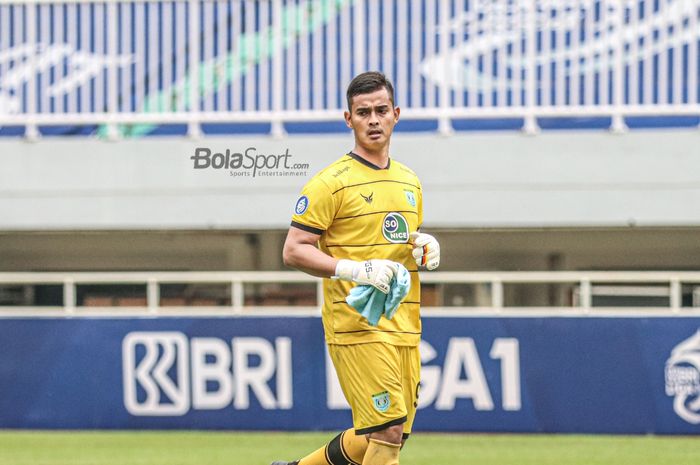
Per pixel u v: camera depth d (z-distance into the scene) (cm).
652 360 3588
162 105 3997
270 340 3666
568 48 3872
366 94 1941
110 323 3712
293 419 3662
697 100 3978
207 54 3947
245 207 3862
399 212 1969
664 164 3806
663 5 3800
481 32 3872
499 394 3619
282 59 4106
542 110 3806
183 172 3888
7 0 3984
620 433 3588
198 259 4125
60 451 3303
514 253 4041
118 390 3709
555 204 3822
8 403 3741
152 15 3984
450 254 4059
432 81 3916
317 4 3944
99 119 3903
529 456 3200
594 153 3822
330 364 3656
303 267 1922
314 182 1945
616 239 4012
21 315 3741
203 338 3681
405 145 3859
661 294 3747
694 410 3575
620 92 3794
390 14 3916
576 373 3606
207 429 3678
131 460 3131
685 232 3994
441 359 3634
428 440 3528
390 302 1873
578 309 3662
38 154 3938
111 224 3909
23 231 3994
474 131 3875
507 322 3619
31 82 3959
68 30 4025
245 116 3866
